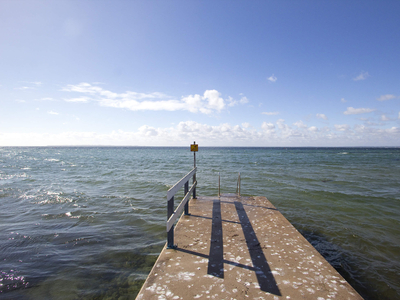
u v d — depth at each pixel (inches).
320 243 221.6
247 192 450.0
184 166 1097.4
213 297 98.3
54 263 184.4
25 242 224.2
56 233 246.5
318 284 108.4
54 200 395.2
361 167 992.9
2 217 303.9
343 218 294.7
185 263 127.2
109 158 1958.7
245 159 1683.1
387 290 149.9
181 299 97.0
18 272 171.3
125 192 462.6
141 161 1521.9
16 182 607.8
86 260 189.0
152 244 218.4
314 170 865.5
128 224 273.9
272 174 736.3
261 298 97.8
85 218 297.1
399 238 233.1
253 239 160.6
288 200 384.8
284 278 113.1
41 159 1840.6
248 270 120.3
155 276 114.5
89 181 608.7
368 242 223.6
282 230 177.6
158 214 313.0
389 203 368.5
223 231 175.3
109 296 143.6
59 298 142.3
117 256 195.6
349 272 171.5
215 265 125.1
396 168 943.0
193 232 173.0
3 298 142.6
